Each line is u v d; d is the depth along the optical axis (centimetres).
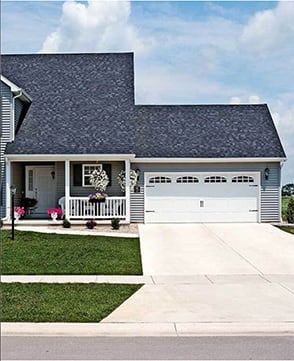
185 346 702
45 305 891
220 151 2323
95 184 2244
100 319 816
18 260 1363
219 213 2320
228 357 654
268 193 2330
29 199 2358
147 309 884
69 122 2286
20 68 2547
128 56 2620
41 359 645
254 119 2523
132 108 2348
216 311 875
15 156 2141
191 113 2555
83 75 2514
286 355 662
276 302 942
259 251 1572
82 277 1166
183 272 1254
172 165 2309
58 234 1883
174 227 2144
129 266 1304
